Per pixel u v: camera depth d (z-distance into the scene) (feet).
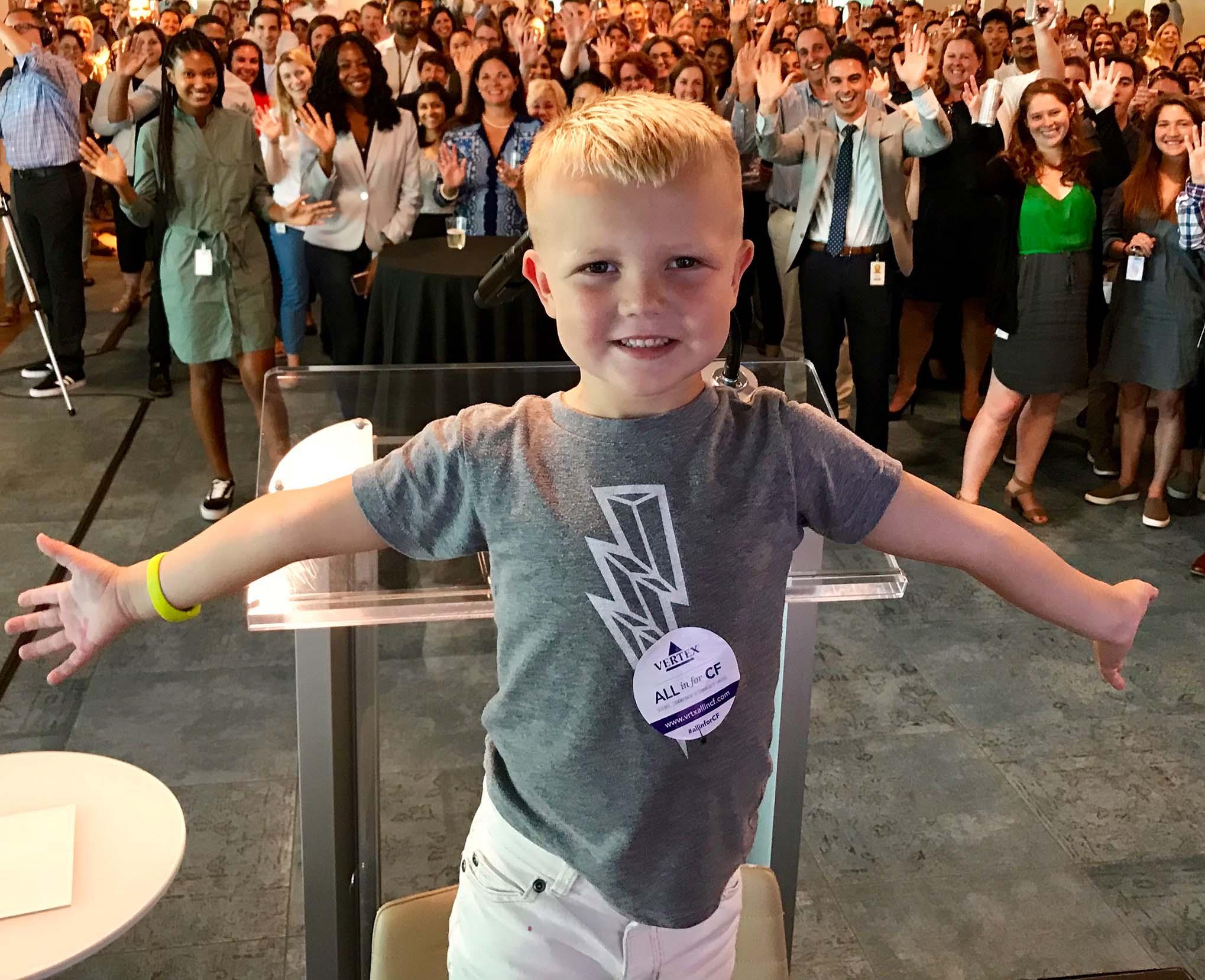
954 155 14.23
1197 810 8.13
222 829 7.68
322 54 13.33
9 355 17.29
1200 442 12.64
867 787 8.30
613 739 2.79
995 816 8.03
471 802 8.06
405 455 2.95
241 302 12.01
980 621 10.61
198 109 11.49
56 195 15.28
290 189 13.87
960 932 6.99
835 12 25.29
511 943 3.07
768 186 15.97
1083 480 13.94
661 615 2.72
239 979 6.51
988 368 16.63
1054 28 13.94
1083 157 11.53
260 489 4.34
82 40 20.17
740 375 4.15
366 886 5.88
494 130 13.02
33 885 4.38
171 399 15.69
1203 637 10.44
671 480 2.72
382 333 11.13
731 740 2.87
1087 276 11.78
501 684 2.95
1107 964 6.77
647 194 2.41
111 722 8.79
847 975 6.66
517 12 20.58
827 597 4.24
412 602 3.89
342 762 4.94
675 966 3.05
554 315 2.64
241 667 9.56
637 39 25.22
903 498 2.97
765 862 5.53
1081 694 9.52
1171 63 23.20
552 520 2.73
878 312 12.82
